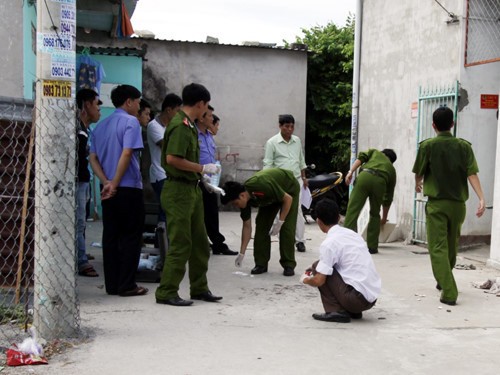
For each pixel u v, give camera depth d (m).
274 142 8.01
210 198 7.54
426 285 6.21
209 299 5.36
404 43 9.47
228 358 3.89
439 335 4.52
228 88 13.58
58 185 4.05
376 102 10.34
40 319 4.08
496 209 7.12
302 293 5.75
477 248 8.27
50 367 3.65
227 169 13.70
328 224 4.92
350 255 4.79
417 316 5.04
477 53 8.19
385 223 9.00
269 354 3.99
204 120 7.34
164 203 5.08
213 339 4.27
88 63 10.02
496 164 7.11
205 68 13.45
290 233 6.50
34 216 4.36
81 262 6.23
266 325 4.66
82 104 5.97
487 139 8.25
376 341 4.34
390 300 5.58
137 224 5.43
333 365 3.83
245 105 13.67
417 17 9.12
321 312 5.07
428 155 5.57
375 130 10.37
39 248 4.06
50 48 4.00
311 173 12.37
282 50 13.69
